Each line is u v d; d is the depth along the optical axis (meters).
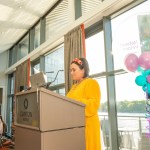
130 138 3.30
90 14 2.97
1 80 7.43
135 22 2.00
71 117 0.97
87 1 3.46
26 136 0.96
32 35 5.70
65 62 3.33
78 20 3.25
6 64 7.62
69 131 0.95
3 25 4.93
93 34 3.29
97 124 1.33
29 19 5.06
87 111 1.20
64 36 3.52
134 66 1.90
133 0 2.51
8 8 4.11
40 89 0.87
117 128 2.75
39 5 4.33
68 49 3.30
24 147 0.97
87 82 1.37
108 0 2.66
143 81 1.87
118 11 2.78
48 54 4.93
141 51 1.92
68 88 3.15
